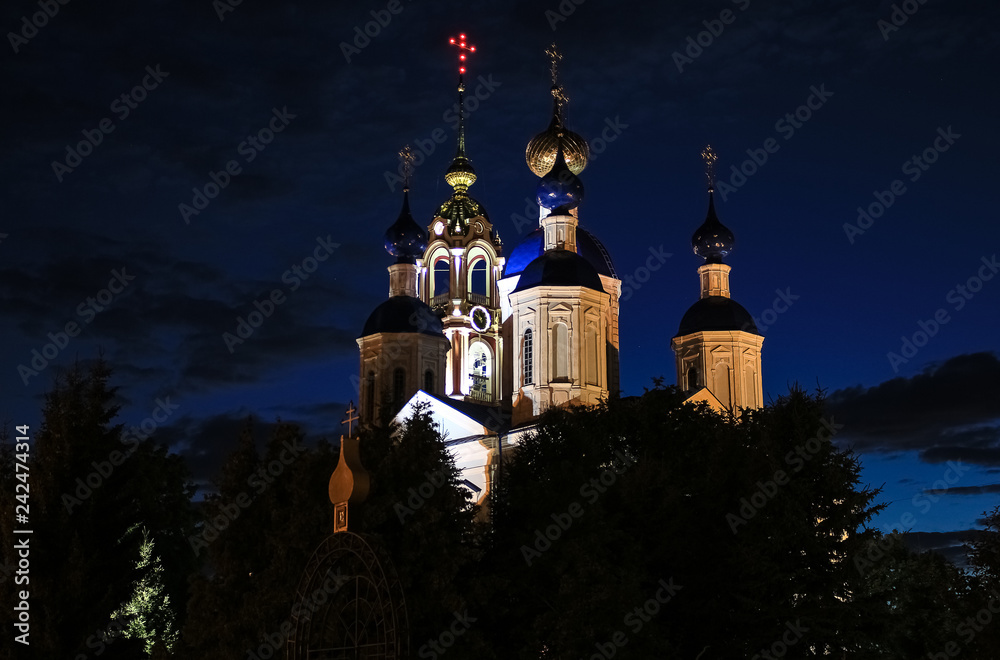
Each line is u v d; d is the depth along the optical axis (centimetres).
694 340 6838
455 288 7550
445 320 7469
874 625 4531
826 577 4528
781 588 4447
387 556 3069
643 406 5088
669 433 5038
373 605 3178
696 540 4606
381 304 7088
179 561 5941
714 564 4575
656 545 4531
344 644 3616
